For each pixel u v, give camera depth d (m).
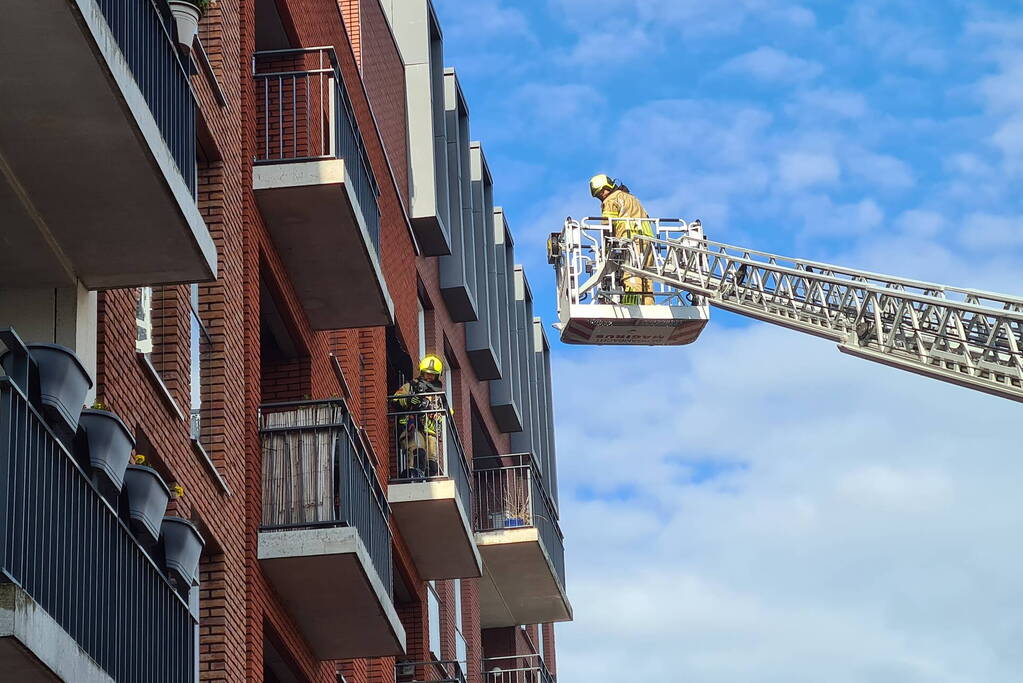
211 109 29.84
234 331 30.47
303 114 35.22
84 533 18.16
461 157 60.47
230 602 28.80
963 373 52.88
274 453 31.47
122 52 20.30
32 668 16.42
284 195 32.25
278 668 33.84
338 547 30.56
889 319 56.47
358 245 33.84
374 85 47.75
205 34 30.98
